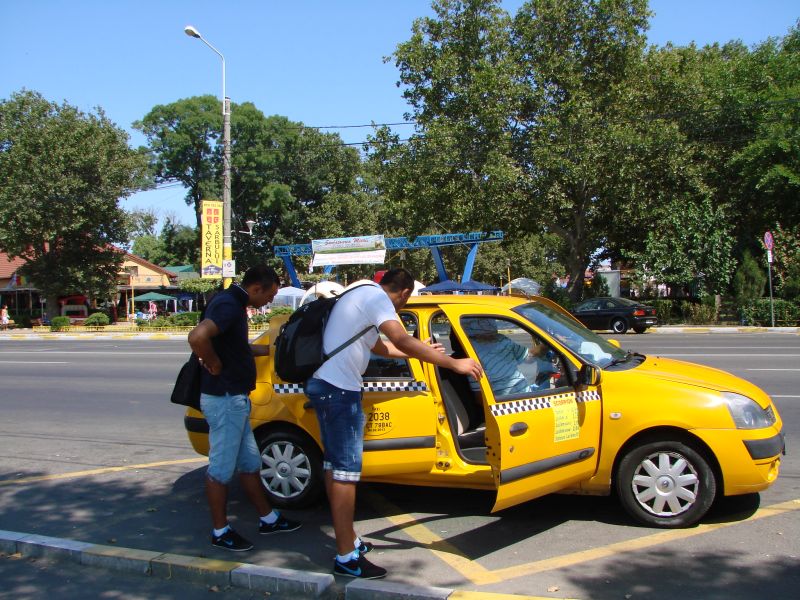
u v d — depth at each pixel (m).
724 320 27.38
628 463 4.66
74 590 3.92
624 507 4.72
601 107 26.61
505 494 4.03
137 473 6.60
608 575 3.94
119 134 37.59
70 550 4.34
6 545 4.52
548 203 26.59
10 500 5.75
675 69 28.38
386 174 27.72
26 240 35.31
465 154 25.83
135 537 4.80
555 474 4.34
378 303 3.88
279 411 5.18
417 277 50.56
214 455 4.37
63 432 8.58
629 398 4.58
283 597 3.78
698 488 4.53
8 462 7.09
